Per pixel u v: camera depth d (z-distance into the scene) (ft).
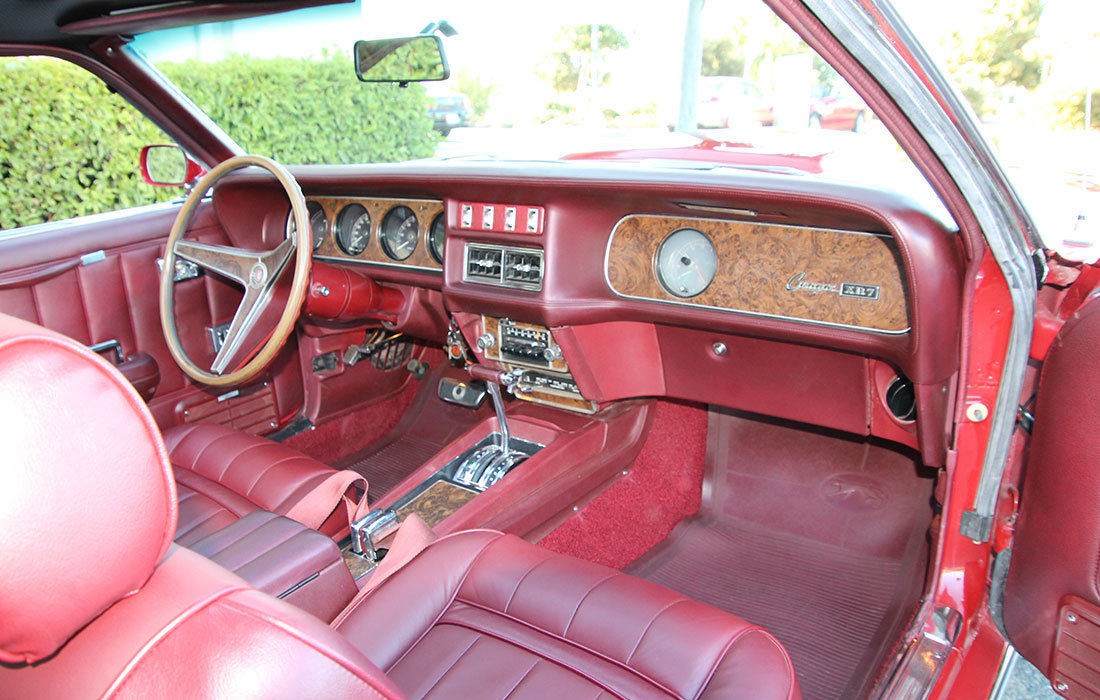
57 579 1.79
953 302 5.40
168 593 2.08
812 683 6.30
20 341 1.82
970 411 5.55
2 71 13.97
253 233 9.07
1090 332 4.67
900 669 5.33
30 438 1.74
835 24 3.12
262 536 4.96
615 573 4.51
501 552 4.75
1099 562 4.77
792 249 6.33
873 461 8.23
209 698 1.95
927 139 3.94
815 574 7.57
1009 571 5.63
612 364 7.99
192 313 8.33
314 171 8.18
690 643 3.90
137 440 1.95
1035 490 5.26
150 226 7.98
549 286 7.07
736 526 8.36
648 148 7.96
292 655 2.07
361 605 4.46
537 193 6.72
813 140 7.82
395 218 8.46
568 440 8.05
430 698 3.84
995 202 4.41
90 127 15.08
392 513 6.51
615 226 7.14
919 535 7.68
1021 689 6.12
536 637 4.17
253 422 9.09
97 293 7.51
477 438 8.43
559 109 34.12
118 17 6.45
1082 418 4.73
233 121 16.16
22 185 14.78
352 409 10.24
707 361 7.77
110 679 1.91
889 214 5.20
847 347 6.25
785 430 8.74
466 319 8.29
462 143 9.62
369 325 9.57
